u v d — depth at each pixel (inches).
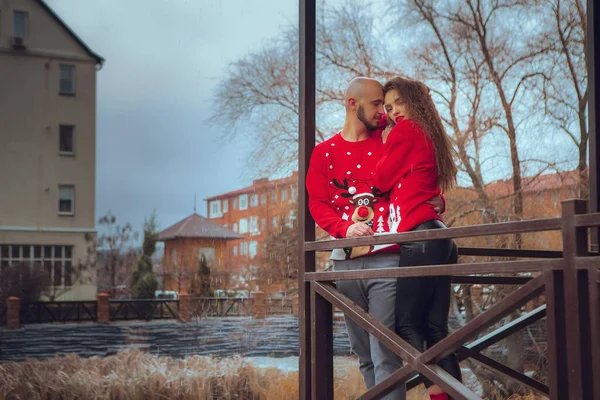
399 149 93.1
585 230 63.5
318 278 93.7
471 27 443.5
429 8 461.7
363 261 96.6
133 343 771.4
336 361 462.9
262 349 577.6
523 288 66.5
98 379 510.0
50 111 1135.0
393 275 80.3
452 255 92.6
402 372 79.7
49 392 506.3
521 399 332.5
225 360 532.4
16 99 1117.1
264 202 628.7
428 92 98.0
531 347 342.0
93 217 1117.7
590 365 62.0
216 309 663.8
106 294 989.8
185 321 711.7
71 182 1127.0
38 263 1082.1
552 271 64.1
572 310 62.3
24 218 1106.7
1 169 1096.8
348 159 101.0
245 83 635.5
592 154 111.9
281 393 495.5
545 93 422.0
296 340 585.0
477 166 422.6
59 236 1109.1
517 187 414.6
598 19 112.0
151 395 499.2
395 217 93.8
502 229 68.0
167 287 970.1
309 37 103.3
